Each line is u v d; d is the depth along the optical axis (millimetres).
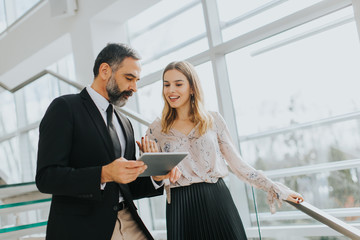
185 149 2197
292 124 4043
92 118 1723
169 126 2279
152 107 5012
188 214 2082
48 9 5938
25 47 6461
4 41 6980
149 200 2627
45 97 4043
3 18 7094
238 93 4328
